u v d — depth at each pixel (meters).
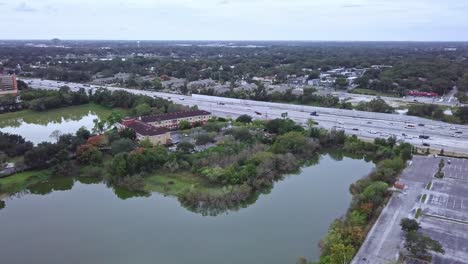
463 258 115.31
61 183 189.62
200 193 162.00
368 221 137.50
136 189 175.25
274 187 182.00
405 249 119.06
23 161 192.62
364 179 175.75
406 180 177.00
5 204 164.62
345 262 109.69
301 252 125.19
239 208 160.50
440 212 145.25
